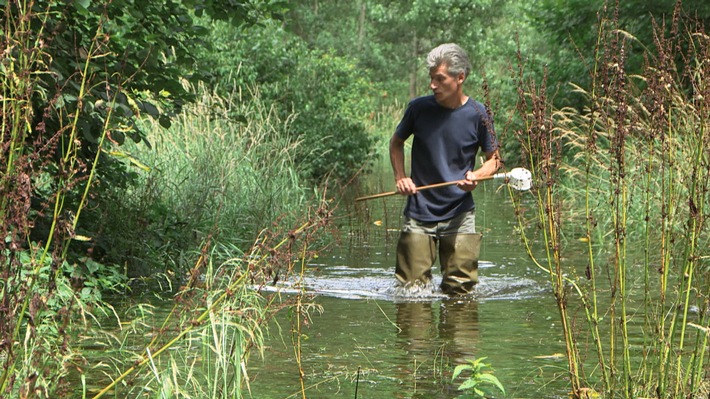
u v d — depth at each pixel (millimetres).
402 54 64812
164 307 8406
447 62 9445
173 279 9898
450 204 9547
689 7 18438
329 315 8383
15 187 4656
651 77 5551
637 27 19859
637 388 5430
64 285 7645
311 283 9883
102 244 9734
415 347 7141
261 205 13555
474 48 59844
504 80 26250
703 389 5379
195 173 13656
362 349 7062
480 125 9562
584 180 15891
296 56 24125
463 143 9555
